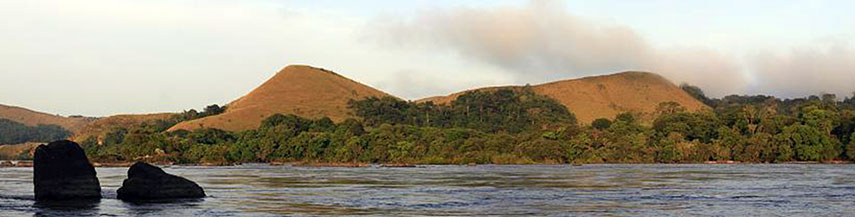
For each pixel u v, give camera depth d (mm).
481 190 67562
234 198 58281
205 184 80375
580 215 45688
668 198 57406
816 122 188875
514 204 52875
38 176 55562
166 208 49969
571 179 89500
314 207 50875
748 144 187000
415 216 45219
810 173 106938
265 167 168125
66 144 56469
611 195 60562
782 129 193250
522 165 173250
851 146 180125
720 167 144750
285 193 64250
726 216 45062
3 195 60562
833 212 47125
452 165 179750
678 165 166250
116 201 54719
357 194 62719
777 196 58969
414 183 81125
